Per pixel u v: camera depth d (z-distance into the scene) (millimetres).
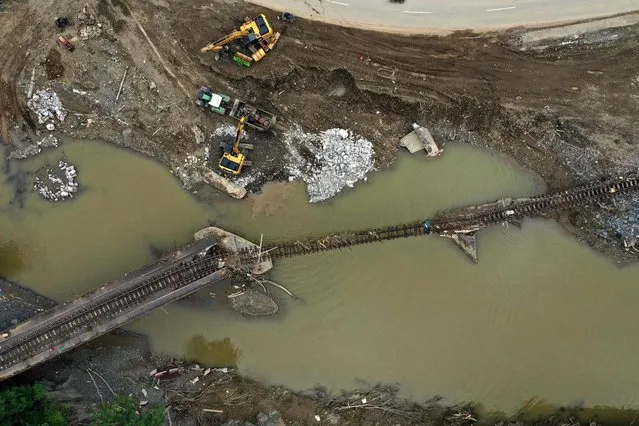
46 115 26188
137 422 22625
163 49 26062
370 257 26500
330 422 26125
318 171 26297
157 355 26359
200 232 26109
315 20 25906
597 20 25688
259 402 26188
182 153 26344
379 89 26031
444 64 25969
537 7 25641
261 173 26266
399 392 26469
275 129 26156
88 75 26031
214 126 26156
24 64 26062
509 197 26438
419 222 26484
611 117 25859
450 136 26422
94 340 26141
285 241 26438
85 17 25859
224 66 26031
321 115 26281
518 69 25938
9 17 26016
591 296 26500
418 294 26500
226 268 25219
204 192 26500
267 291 26375
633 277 26406
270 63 25984
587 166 26031
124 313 24641
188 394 25875
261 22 25141
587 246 26438
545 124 26094
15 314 26016
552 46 25797
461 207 26422
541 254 26484
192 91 26109
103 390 25406
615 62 25812
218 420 25734
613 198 25781
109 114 26281
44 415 23750
